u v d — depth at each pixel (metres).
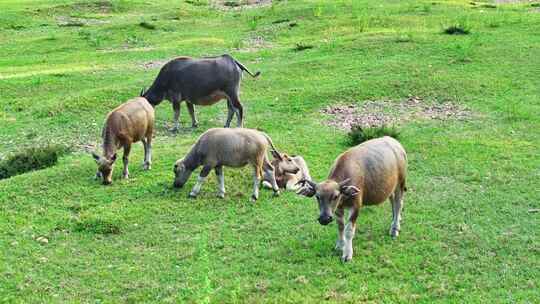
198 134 19.02
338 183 10.11
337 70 25.20
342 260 10.59
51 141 18.72
